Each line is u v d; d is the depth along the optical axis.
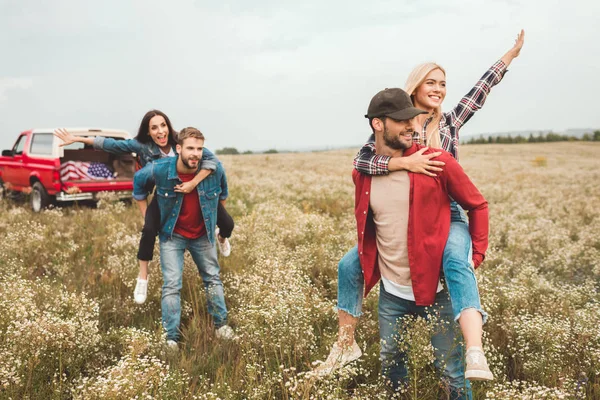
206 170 3.94
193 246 4.16
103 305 4.46
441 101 3.21
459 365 2.69
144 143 4.80
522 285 4.86
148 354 3.36
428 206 2.57
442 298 2.68
